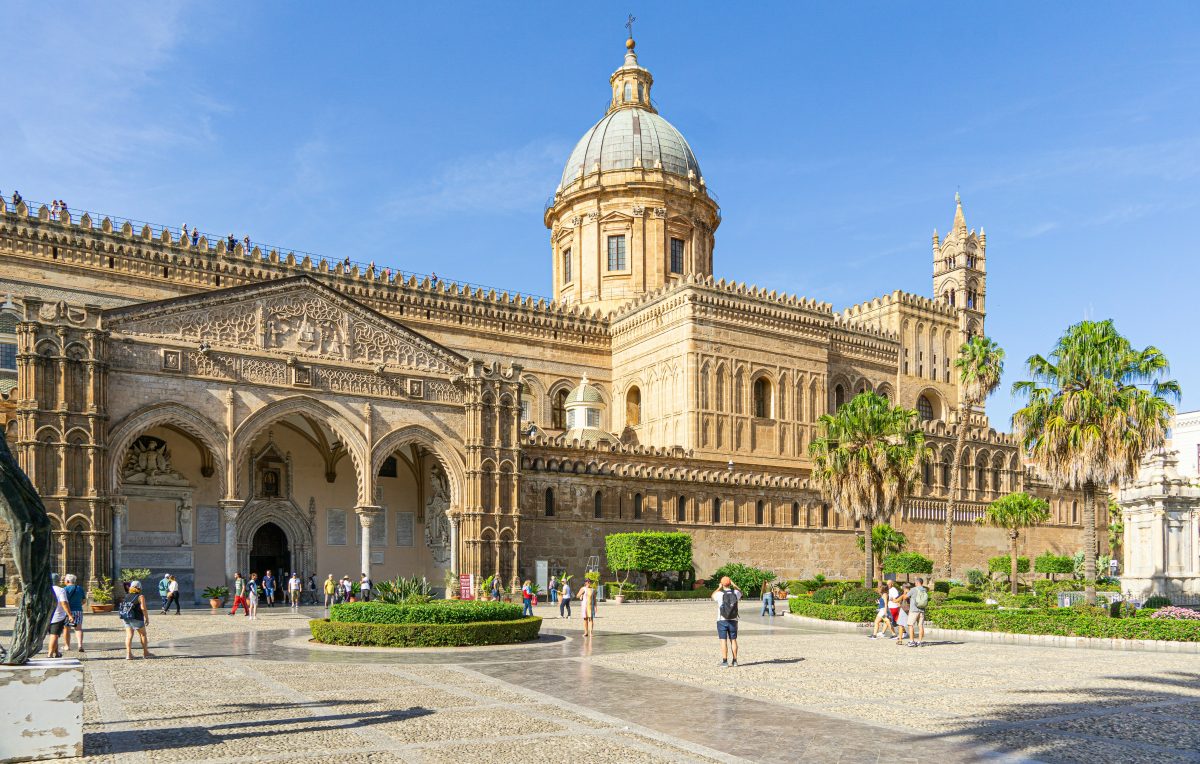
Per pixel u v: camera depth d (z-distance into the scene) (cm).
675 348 8138
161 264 6644
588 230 9588
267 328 5772
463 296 8119
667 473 7312
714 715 1819
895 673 2491
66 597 2598
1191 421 9081
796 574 7862
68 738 1436
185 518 6156
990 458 9425
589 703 1961
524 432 7494
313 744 1538
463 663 2695
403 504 7075
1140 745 1565
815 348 8762
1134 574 5266
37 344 4919
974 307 10481
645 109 10262
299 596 6400
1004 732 1661
